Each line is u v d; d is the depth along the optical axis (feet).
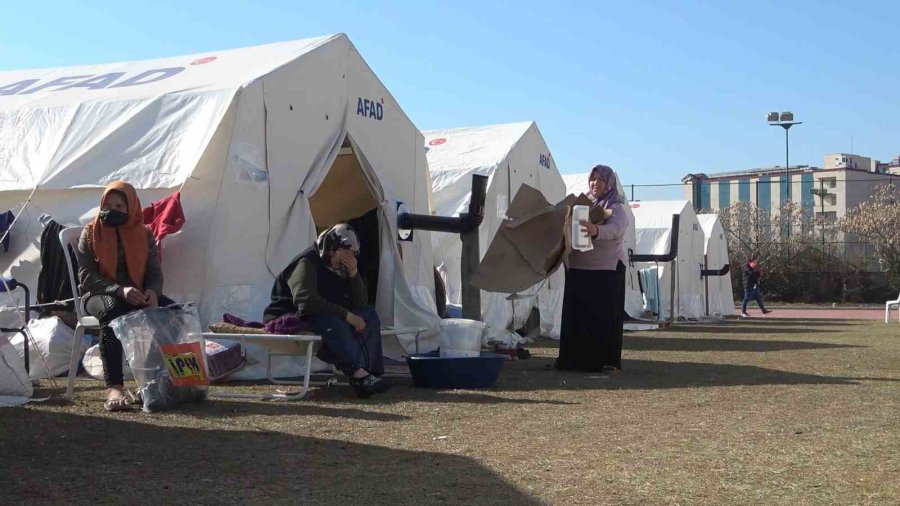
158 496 11.20
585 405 19.31
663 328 58.18
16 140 27.14
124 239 18.67
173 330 18.25
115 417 16.79
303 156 27.66
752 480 12.53
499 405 19.12
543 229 24.76
